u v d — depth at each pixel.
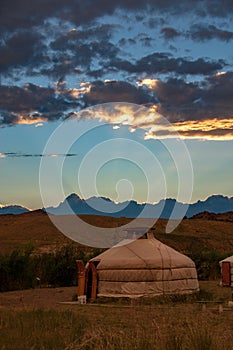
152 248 23.09
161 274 22.27
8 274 29.27
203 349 8.97
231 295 22.86
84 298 21.80
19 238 71.56
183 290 22.80
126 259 22.30
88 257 33.00
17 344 10.51
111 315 16.92
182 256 23.69
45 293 25.80
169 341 9.16
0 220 89.56
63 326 13.47
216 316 16.23
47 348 10.13
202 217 96.25
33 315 14.88
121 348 8.91
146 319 15.65
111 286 22.20
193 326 11.83
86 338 10.70
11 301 22.28
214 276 33.69
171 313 17.14
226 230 78.38
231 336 12.05
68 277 31.62
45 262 32.25
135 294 21.84
